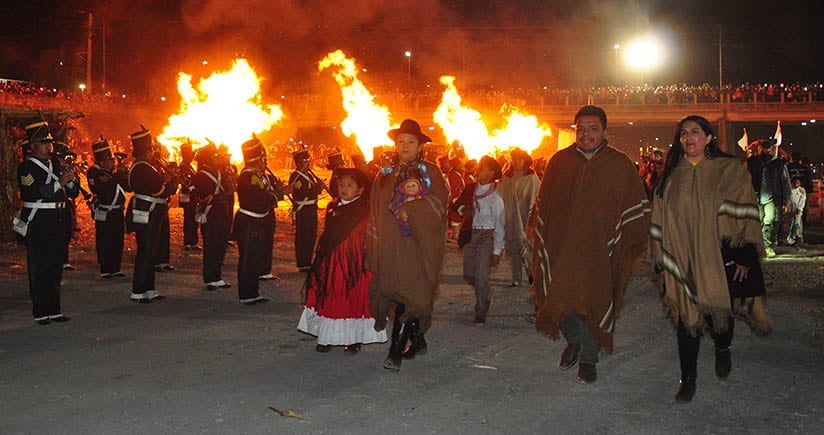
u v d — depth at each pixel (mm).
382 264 6547
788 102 62719
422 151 6672
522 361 7027
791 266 13234
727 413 5504
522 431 5137
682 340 5801
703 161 5777
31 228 8383
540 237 6371
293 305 9766
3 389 6062
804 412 5516
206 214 10836
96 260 13922
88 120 61250
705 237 5664
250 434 5055
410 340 7523
